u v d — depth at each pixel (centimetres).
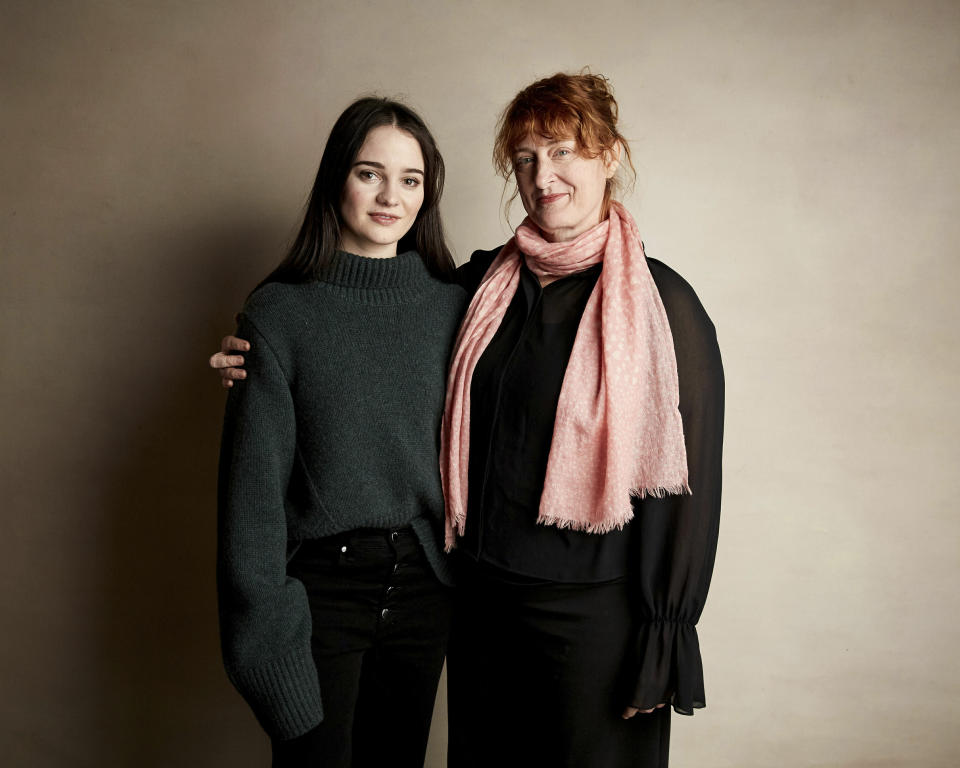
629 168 183
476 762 158
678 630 132
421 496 141
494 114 185
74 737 208
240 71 187
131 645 204
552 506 130
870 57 179
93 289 195
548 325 138
